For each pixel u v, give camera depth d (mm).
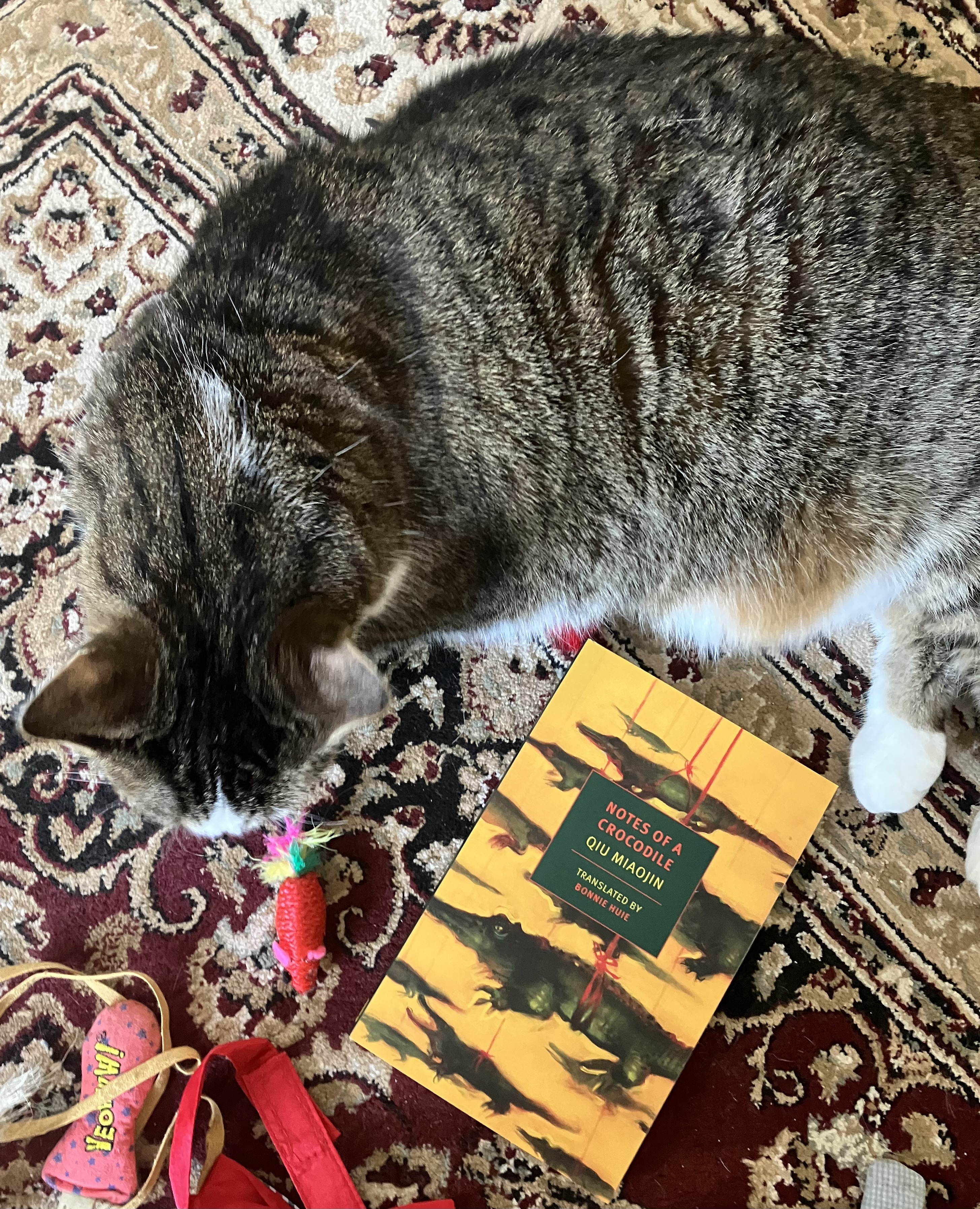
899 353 383
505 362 378
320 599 346
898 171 378
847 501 413
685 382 388
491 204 372
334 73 502
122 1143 435
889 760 447
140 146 501
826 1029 448
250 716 340
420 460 379
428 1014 449
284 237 376
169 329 373
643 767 462
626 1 499
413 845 465
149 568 346
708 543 428
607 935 451
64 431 490
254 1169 446
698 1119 442
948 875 455
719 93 381
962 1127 440
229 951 461
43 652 478
